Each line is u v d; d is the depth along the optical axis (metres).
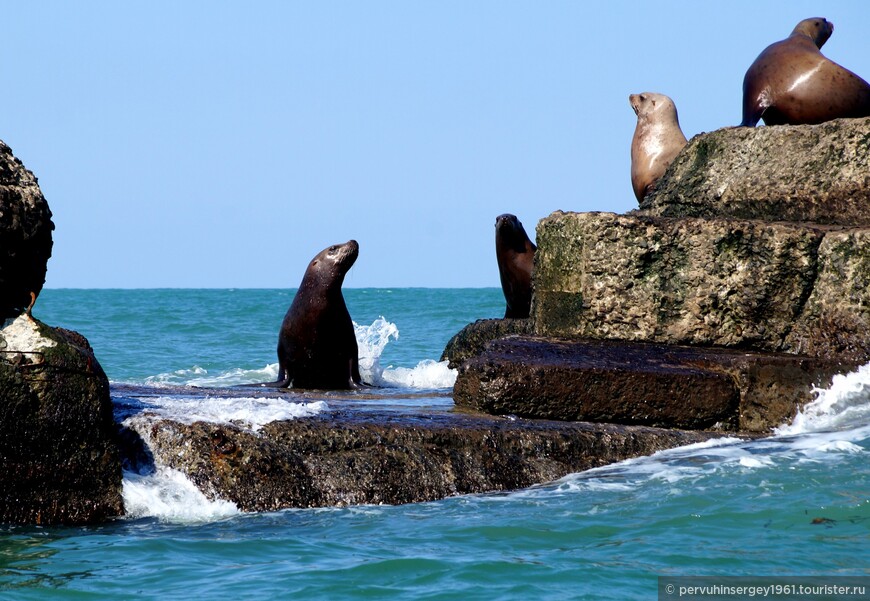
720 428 23.11
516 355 23.42
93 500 17.23
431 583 13.57
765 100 32.81
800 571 13.70
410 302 127.62
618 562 14.25
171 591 13.45
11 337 17.17
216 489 17.72
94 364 17.48
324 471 18.41
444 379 36.09
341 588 13.43
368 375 36.09
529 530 16.05
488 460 19.48
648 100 36.62
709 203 30.77
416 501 18.50
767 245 25.52
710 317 25.83
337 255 31.33
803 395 23.36
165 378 40.34
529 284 37.69
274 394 25.56
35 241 18.16
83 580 13.93
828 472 18.78
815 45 33.72
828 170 28.09
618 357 23.67
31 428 16.83
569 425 21.06
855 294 24.67
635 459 20.61
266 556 15.01
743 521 16.08
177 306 109.88
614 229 26.25
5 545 15.62
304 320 31.30
